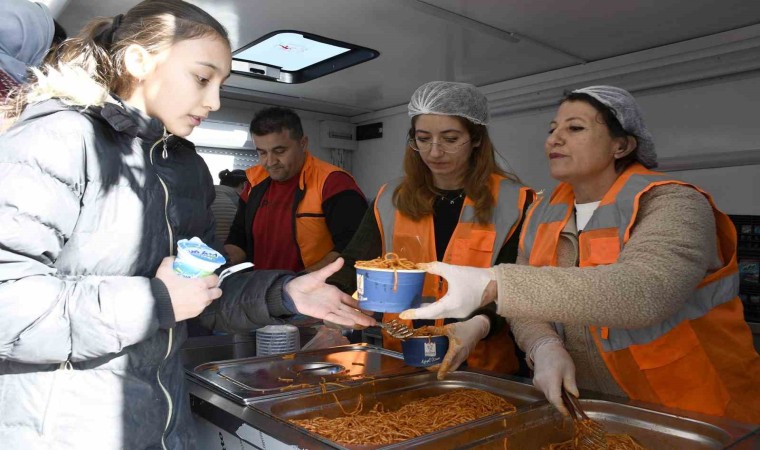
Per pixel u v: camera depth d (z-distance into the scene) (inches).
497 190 89.6
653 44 138.7
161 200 51.8
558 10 119.1
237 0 114.3
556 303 50.8
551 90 161.3
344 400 68.4
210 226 64.8
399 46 141.2
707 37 131.4
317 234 130.6
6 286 39.8
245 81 173.8
